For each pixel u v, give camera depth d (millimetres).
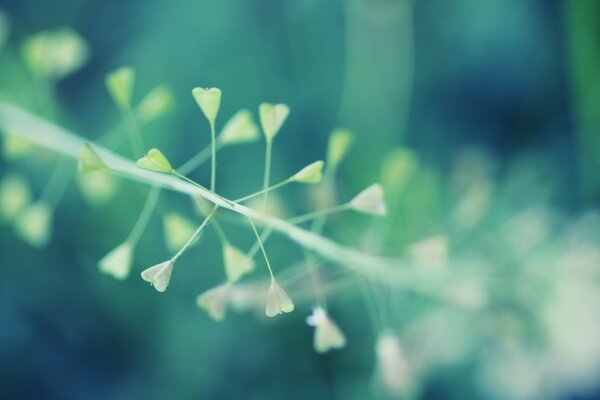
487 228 463
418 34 538
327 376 470
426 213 445
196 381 476
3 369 473
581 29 509
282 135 498
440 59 535
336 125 505
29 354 479
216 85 501
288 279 341
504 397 452
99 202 378
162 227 473
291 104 507
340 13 514
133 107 491
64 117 488
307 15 511
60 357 482
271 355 471
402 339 436
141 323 481
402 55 502
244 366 474
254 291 338
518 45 527
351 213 458
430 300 438
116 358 484
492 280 402
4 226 480
